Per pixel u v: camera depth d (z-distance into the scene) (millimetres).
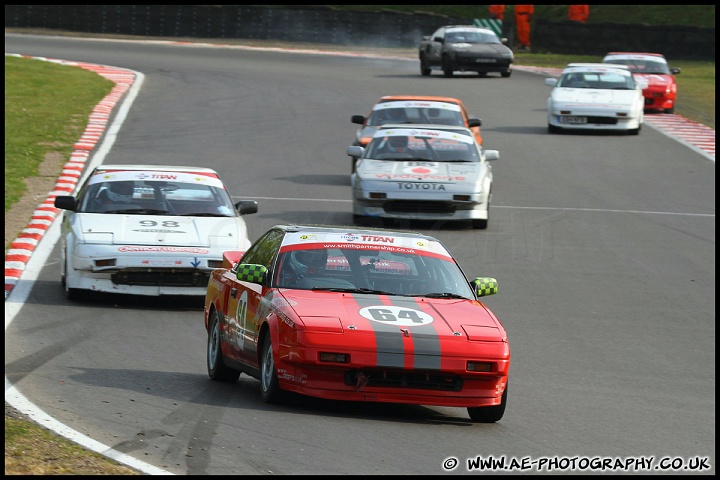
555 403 34094
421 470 24797
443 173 67500
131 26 184875
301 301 31031
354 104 118875
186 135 98438
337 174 85125
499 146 99312
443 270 34125
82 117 104562
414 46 186250
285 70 145625
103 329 42438
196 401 31297
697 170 91250
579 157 95312
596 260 60625
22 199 71062
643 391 36625
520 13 182250
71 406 29688
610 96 106875
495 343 30000
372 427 28906
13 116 101750
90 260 46688
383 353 29016
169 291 47156
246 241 49281
